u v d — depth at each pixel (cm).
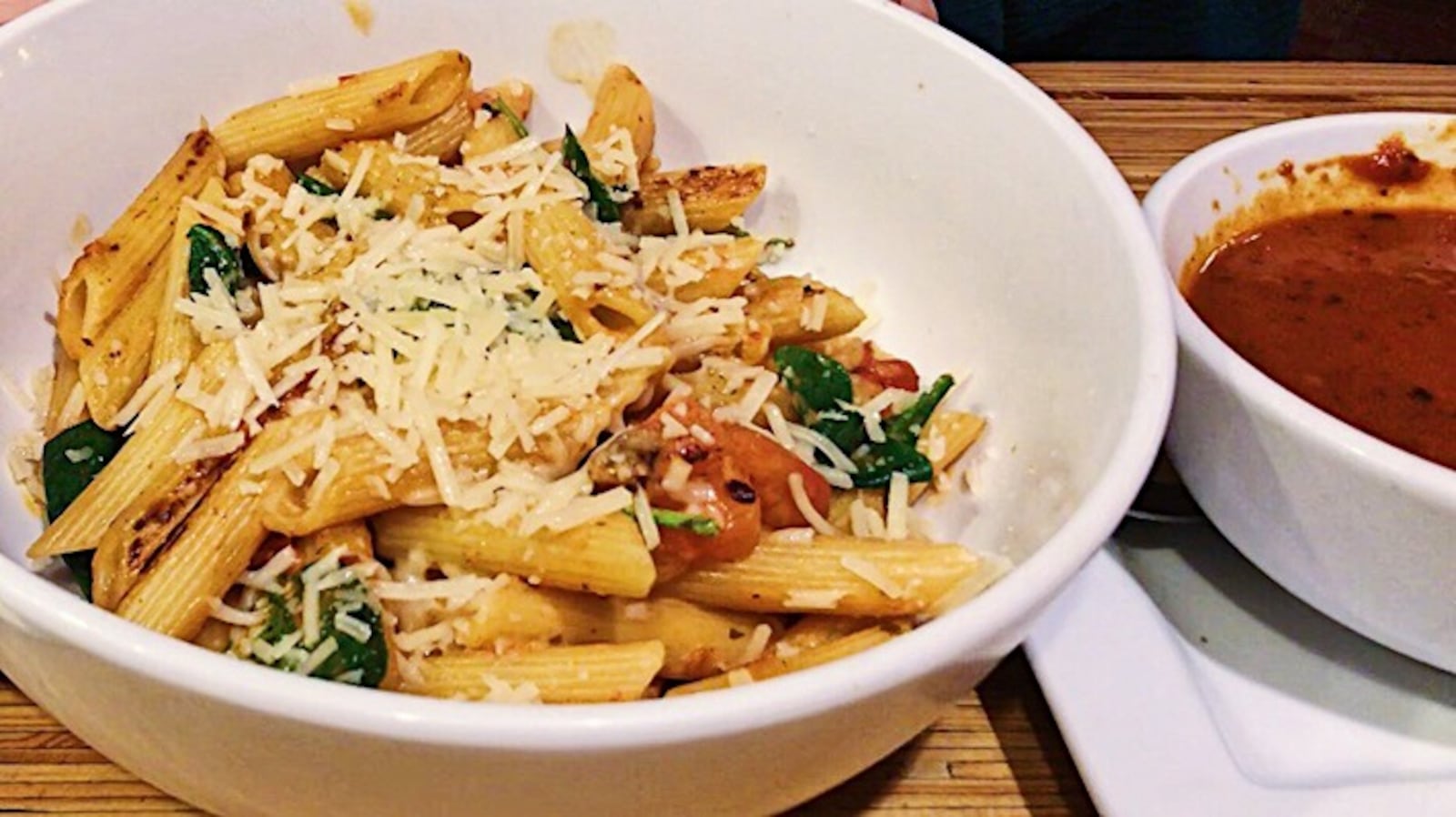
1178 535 32
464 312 28
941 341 33
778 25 34
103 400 28
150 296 29
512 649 25
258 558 26
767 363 31
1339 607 28
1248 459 28
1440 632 27
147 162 32
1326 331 32
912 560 26
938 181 32
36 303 30
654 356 27
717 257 32
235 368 27
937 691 21
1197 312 32
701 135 36
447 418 26
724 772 20
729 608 27
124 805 25
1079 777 26
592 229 30
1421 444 29
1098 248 28
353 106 32
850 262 35
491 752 19
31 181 29
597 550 25
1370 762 28
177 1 31
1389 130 34
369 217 31
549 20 35
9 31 29
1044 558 22
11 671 22
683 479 26
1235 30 60
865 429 30
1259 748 28
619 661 24
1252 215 34
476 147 33
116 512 26
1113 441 25
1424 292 32
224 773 21
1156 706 26
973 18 54
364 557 25
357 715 19
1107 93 44
